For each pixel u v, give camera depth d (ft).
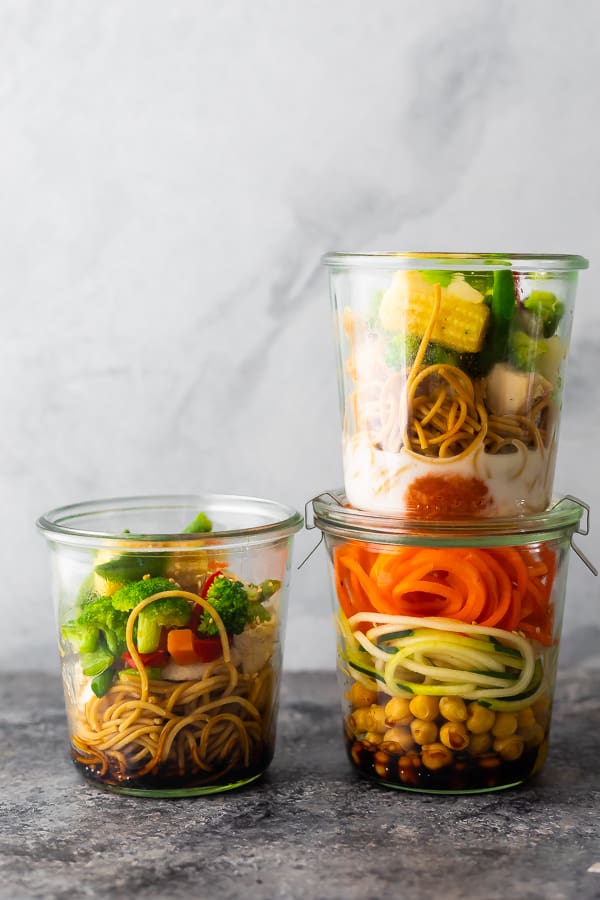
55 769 3.28
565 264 2.86
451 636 2.92
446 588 2.91
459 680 2.93
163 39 3.92
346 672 3.15
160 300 4.04
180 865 2.64
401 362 2.84
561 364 2.98
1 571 4.19
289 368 4.05
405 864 2.64
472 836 2.79
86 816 2.93
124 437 4.11
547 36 3.87
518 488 2.91
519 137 3.92
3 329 4.08
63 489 4.14
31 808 2.98
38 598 4.19
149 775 2.97
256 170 3.96
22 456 4.13
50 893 2.51
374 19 3.88
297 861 2.66
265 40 3.91
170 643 2.89
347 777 3.21
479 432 2.84
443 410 2.82
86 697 3.01
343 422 3.09
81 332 4.07
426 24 3.87
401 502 2.91
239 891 2.51
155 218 4.00
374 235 3.98
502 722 2.98
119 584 2.89
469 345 2.80
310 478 4.10
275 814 2.93
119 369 4.08
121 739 2.96
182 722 2.94
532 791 3.09
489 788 3.04
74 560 2.99
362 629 3.05
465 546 2.87
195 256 4.01
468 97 3.90
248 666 3.02
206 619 2.90
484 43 3.88
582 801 3.02
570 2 3.85
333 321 3.11
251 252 4.00
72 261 4.03
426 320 2.79
